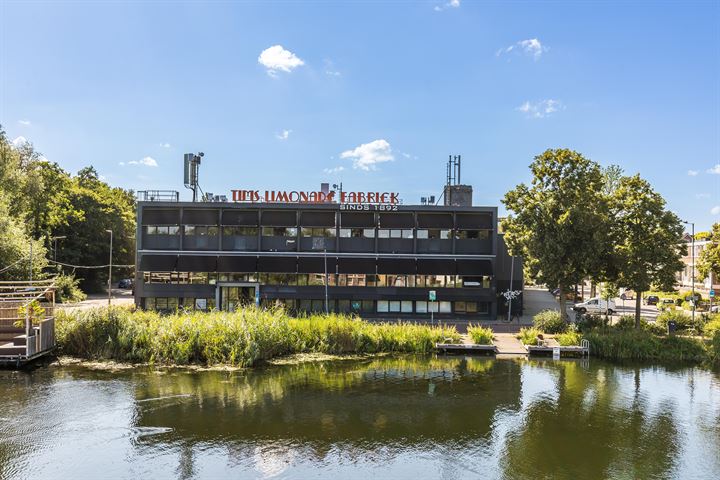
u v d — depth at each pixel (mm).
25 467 17891
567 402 26188
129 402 24703
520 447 20391
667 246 42406
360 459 19031
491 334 39625
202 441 20344
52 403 24281
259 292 53469
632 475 18078
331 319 38062
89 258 85000
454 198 61562
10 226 49812
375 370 32156
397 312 54000
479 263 53625
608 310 59031
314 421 22828
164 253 53656
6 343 31188
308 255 53875
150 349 32781
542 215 42500
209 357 32531
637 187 43438
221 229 53969
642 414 24469
